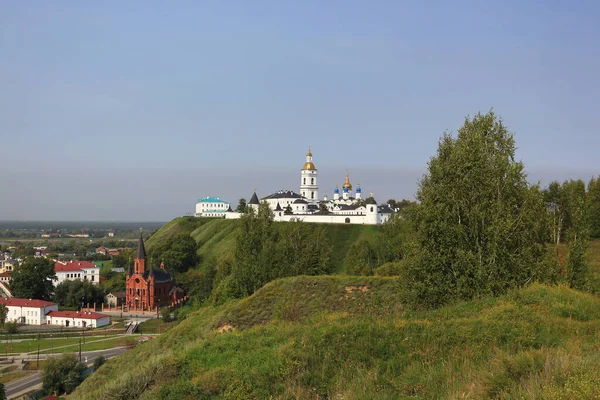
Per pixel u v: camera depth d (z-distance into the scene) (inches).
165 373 963.3
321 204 7288.4
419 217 1378.0
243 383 835.4
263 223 2684.5
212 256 5895.7
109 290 5782.5
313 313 1550.2
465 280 1256.8
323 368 834.8
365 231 5177.2
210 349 1058.1
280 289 1758.1
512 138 1418.6
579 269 1553.9
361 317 1095.0
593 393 528.7
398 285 1413.6
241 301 1769.2
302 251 2539.4
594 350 719.1
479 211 1305.4
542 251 1349.7
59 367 2694.4
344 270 3432.6
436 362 809.5
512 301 1115.3
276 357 888.9
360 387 752.3
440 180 1387.8
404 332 917.8
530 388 587.2
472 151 1347.2
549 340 831.1
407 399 691.4
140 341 3622.0
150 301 5073.8
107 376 1558.8
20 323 4576.8
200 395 824.9
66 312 4544.8
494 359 733.3
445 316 1055.0
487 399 618.5
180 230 7504.9
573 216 1636.3
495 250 1262.3
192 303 4685.0
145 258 5191.9
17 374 2952.8
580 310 1051.3
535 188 1347.2
